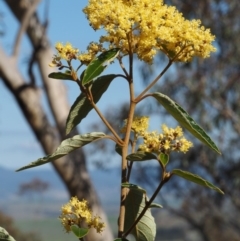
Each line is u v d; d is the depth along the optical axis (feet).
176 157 44.27
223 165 45.01
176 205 57.16
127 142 6.92
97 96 7.35
